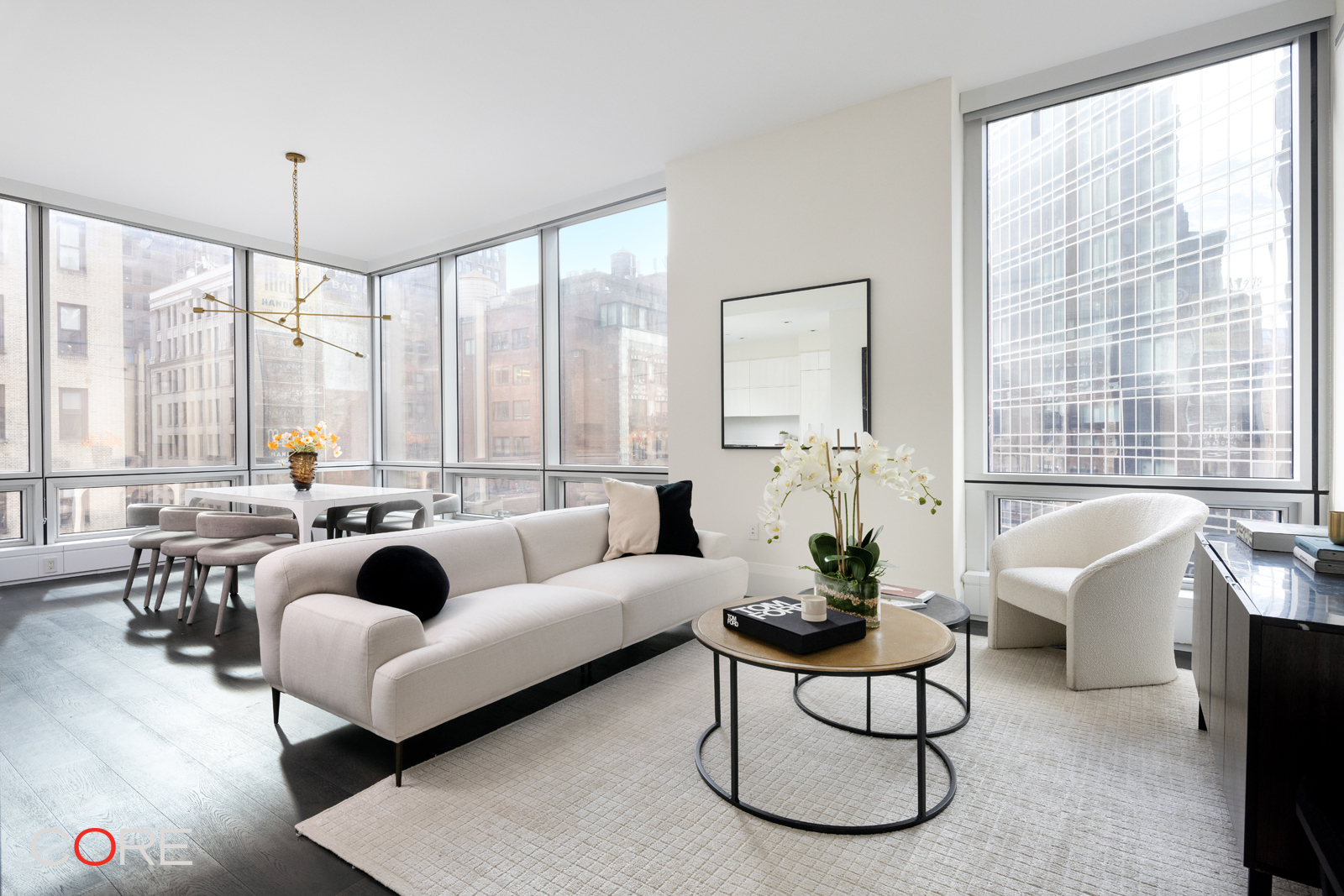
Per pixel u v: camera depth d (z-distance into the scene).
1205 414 3.19
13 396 4.74
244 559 3.55
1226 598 1.68
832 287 3.83
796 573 3.99
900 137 3.64
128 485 5.29
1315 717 1.28
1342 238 2.72
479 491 6.19
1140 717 2.39
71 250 5.02
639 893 1.50
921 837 1.70
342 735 2.32
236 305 6.04
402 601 2.32
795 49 3.24
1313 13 2.86
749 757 2.14
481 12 2.92
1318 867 1.26
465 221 5.71
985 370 3.78
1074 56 3.34
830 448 2.13
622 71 3.42
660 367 4.91
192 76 3.40
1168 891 1.49
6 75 3.36
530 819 1.79
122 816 1.82
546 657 2.46
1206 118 3.18
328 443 4.68
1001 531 3.76
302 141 4.16
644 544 3.52
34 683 2.80
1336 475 2.79
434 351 6.46
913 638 1.96
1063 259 3.56
